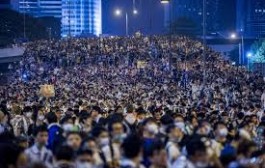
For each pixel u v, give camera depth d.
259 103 51.34
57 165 16.41
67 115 28.09
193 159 16.66
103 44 131.00
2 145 16.53
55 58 120.44
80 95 59.44
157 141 17.50
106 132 18.75
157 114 31.92
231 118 33.09
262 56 197.12
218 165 16.66
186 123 24.58
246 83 80.50
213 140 20.91
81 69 110.88
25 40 191.12
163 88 69.75
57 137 21.00
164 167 16.64
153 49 120.56
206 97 59.25
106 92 64.50
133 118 28.47
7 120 30.81
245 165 16.97
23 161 16.20
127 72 100.50
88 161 16.31
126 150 16.55
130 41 134.75
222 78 86.50
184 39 138.88
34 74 112.25
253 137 24.61
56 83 84.69
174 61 109.62
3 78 116.94
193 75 89.50
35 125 28.06
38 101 50.31
